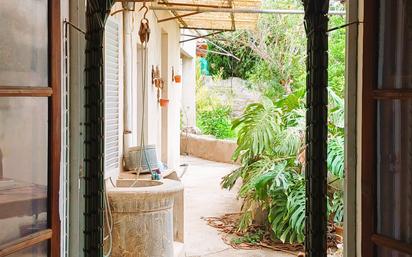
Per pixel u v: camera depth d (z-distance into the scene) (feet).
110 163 12.60
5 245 5.25
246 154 17.98
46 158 5.95
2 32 5.27
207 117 44.73
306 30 6.72
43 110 5.89
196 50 45.50
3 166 5.34
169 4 19.02
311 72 6.64
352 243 6.58
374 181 5.69
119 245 11.31
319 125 6.63
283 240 15.65
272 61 39.47
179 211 15.14
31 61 5.68
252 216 16.94
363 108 5.81
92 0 6.91
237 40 43.32
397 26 5.54
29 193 5.70
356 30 6.49
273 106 17.78
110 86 12.67
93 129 7.03
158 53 20.56
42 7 5.85
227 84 47.14
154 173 13.42
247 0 19.20
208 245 16.17
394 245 5.43
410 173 5.41
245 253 15.42
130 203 11.24
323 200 6.68
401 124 5.50
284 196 16.24
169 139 23.88
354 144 6.56
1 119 5.32
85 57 7.02
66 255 6.89
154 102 19.33
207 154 38.86
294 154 16.92
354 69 6.53
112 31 12.81
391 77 5.60
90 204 7.04
